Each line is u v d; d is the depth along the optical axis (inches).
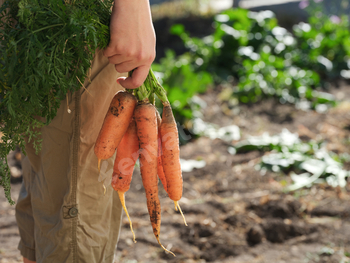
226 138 163.2
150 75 55.0
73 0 48.1
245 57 232.1
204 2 354.3
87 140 58.3
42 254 61.6
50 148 58.6
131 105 54.4
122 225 104.7
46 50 46.3
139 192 124.3
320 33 255.3
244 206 112.5
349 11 323.6
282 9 337.4
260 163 139.3
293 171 133.7
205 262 90.7
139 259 91.0
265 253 92.8
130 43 49.3
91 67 56.0
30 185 64.6
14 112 48.0
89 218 61.1
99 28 48.6
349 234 97.6
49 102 49.9
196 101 181.5
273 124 175.8
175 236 99.9
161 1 399.5
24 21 46.4
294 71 213.0
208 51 233.9
